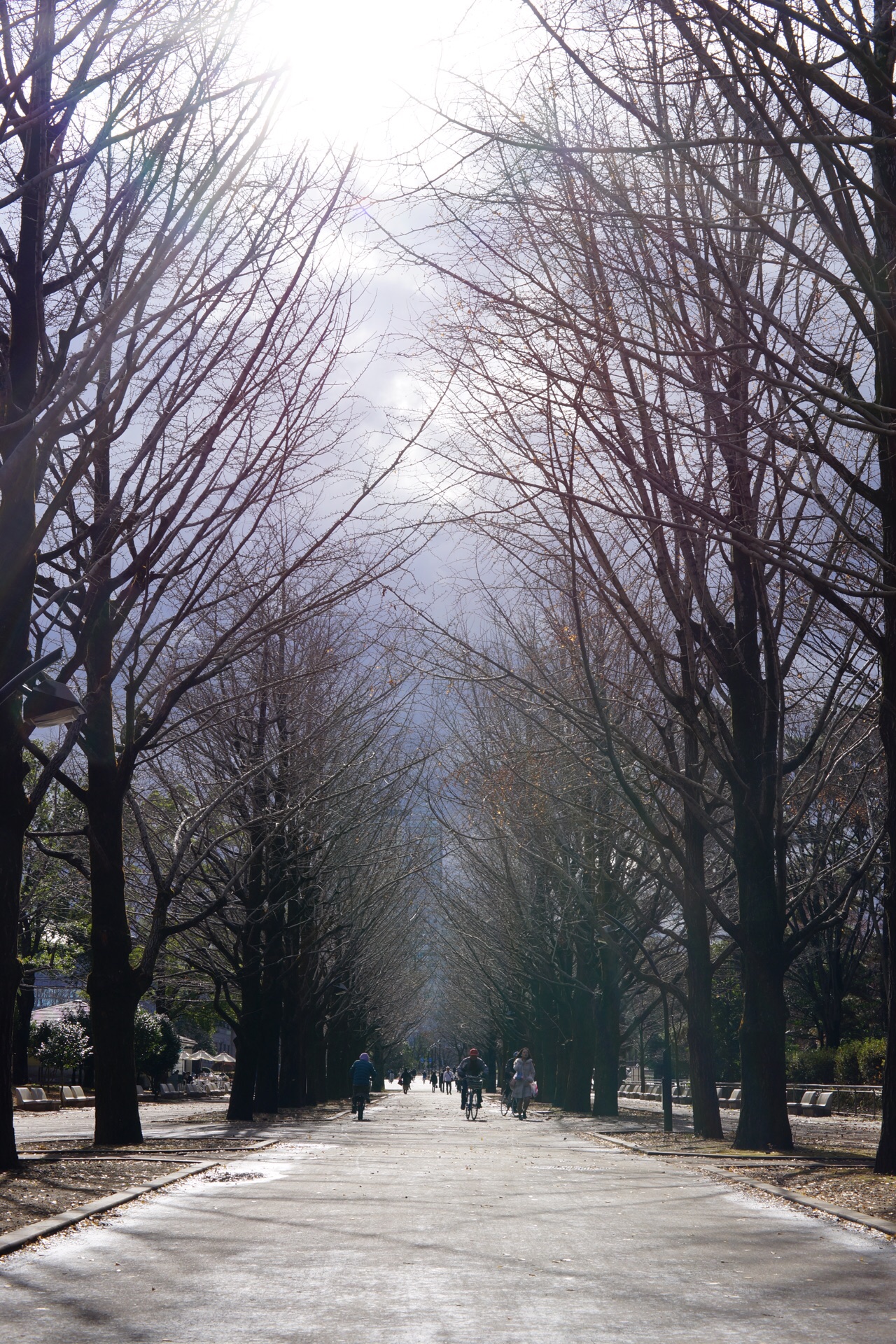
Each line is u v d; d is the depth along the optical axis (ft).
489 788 83.82
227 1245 28.96
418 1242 29.63
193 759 86.17
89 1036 161.07
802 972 187.73
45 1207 33.58
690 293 39.65
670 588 58.13
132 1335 20.31
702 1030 70.95
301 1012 130.11
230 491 51.65
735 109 39.04
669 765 67.77
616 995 116.16
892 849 45.50
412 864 143.95
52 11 40.40
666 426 46.62
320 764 89.30
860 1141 77.36
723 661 60.95
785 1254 28.73
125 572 50.44
